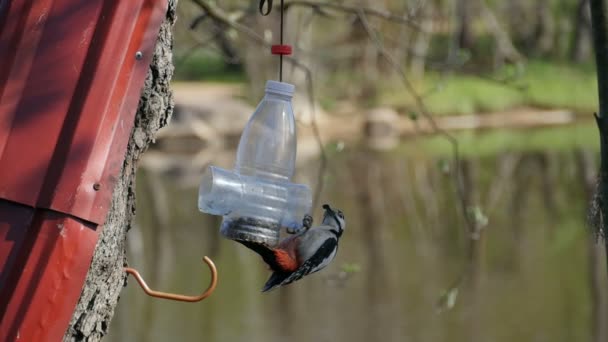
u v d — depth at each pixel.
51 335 4.97
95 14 5.36
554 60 55.53
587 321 18.78
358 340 17.38
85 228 5.07
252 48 26.20
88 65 5.27
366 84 43.28
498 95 46.84
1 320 4.90
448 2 28.38
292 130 7.06
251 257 22.97
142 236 24.77
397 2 26.11
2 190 5.01
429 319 18.72
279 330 17.56
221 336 17.11
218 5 12.60
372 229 26.06
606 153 6.41
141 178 32.97
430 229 26.02
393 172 34.31
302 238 7.13
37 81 5.23
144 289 5.72
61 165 5.08
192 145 38.00
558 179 33.75
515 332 18.11
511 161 37.16
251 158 7.01
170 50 5.81
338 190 31.36
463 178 33.78
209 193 6.64
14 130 5.13
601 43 6.45
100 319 5.61
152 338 16.91
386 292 20.03
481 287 20.91
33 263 4.96
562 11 56.94
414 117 11.80
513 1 57.03
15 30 5.33
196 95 40.44
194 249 23.42
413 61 45.16
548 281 21.34
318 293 20.02
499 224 27.34
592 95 50.44
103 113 5.19
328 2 11.81
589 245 24.48
